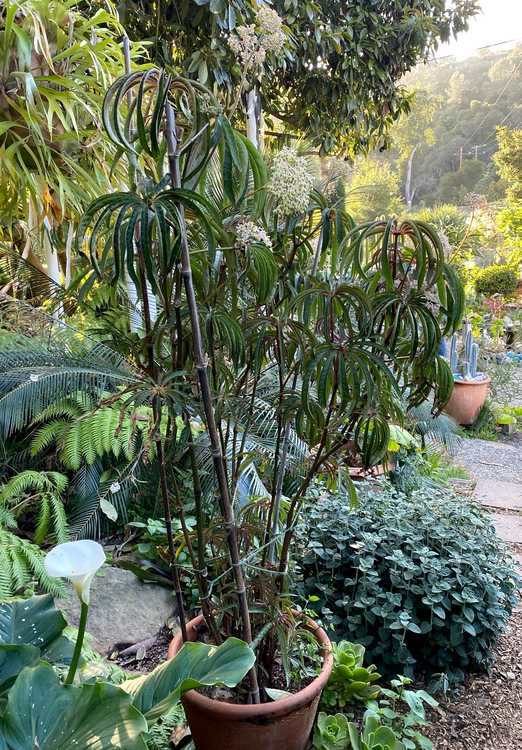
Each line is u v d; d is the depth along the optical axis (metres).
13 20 2.03
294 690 1.49
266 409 1.54
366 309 1.18
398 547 2.11
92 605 2.08
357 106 4.75
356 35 4.49
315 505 2.34
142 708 1.07
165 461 1.29
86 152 2.32
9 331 2.02
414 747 1.58
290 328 1.31
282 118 4.77
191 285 1.07
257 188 1.14
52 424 2.55
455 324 1.20
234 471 1.44
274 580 1.48
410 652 1.98
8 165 2.09
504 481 3.97
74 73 2.23
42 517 2.29
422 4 4.77
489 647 2.00
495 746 1.71
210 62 2.99
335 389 1.19
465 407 5.05
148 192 1.05
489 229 8.55
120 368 1.83
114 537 2.54
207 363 1.16
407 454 3.50
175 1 3.02
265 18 1.20
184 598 2.22
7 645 1.14
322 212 1.23
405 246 1.30
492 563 2.11
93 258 1.05
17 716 0.92
